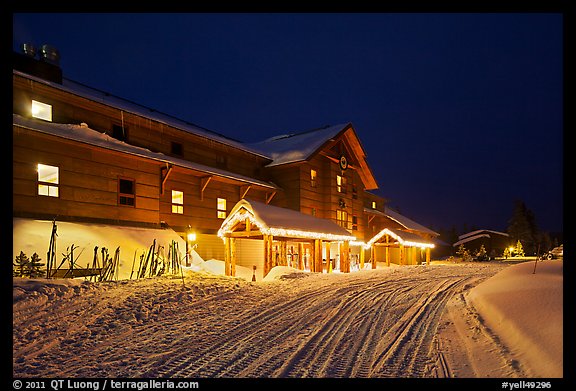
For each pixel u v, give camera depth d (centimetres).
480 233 7212
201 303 1010
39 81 1543
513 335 649
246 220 1862
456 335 729
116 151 1667
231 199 2488
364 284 1435
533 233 7069
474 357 604
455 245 7075
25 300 835
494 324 748
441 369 564
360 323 847
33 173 1434
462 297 1114
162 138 2148
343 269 2306
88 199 1620
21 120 1430
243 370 575
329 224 2252
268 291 1242
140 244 1573
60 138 1472
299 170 2802
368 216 4269
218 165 2512
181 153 2256
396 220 4594
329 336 747
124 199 1780
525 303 759
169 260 1441
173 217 2067
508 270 1229
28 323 753
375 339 724
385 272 1970
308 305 1040
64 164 1548
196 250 2178
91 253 1348
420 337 729
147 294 1017
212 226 2320
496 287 990
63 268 1227
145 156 1797
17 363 599
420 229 5075
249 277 2033
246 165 2739
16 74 1465
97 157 1669
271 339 730
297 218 2045
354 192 3491
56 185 1509
